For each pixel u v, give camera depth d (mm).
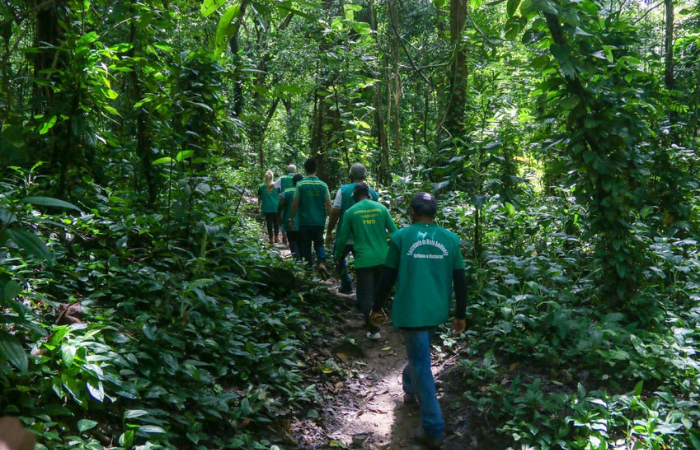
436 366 5168
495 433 4023
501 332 4977
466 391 4555
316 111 13523
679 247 5754
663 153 6562
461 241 6531
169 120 6176
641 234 5496
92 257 4648
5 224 2623
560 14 4465
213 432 3707
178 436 3332
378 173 12469
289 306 6184
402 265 4082
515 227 7090
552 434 3801
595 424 3574
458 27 8766
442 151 7555
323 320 6516
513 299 5070
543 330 4848
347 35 11336
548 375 4379
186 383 3887
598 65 4996
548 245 6906
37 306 3705
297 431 4164
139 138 6105
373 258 6117
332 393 4906
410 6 14844
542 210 7102
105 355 3354
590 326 4492
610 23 5660
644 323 4789
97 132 5750
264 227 14422
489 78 8648
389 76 12742
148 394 3424
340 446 4039
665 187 6496
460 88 8508
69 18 5469
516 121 6844
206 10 2043
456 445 4059
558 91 5141
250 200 17141
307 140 21688
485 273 6031
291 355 5008
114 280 4430
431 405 3977
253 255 6727
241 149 8562
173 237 5660
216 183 6492
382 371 5484
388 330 6457
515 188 7031
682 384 3951
